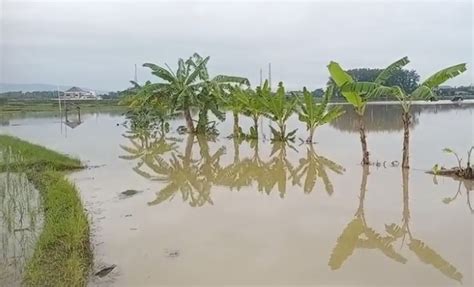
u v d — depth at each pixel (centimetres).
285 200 820
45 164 1151
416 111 3262
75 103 5112
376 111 3384
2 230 624
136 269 499
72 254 510
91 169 1205
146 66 2123
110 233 630
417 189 879
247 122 2988
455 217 687
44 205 727
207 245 575
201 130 2166
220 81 2078
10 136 1806
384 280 462
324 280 464
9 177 990
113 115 4175
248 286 452
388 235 609
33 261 493
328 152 1435
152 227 658
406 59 1099
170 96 2142
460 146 1425
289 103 1756
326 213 724
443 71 1004
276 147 1608
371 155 1321
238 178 1068
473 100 4856
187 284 459
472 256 526
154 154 1520
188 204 802
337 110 1638
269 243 579
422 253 538
